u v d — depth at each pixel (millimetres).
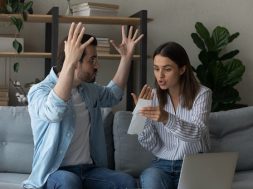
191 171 2107
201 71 4023
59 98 2246
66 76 2242
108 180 2449
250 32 4383
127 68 2838
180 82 2609
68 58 2256
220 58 4113
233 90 4023
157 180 2410
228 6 4348
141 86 3828
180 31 4297
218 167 2164
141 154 2967
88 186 2486
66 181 2291
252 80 4398
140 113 2303
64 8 4082
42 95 2373
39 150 2455
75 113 2504
